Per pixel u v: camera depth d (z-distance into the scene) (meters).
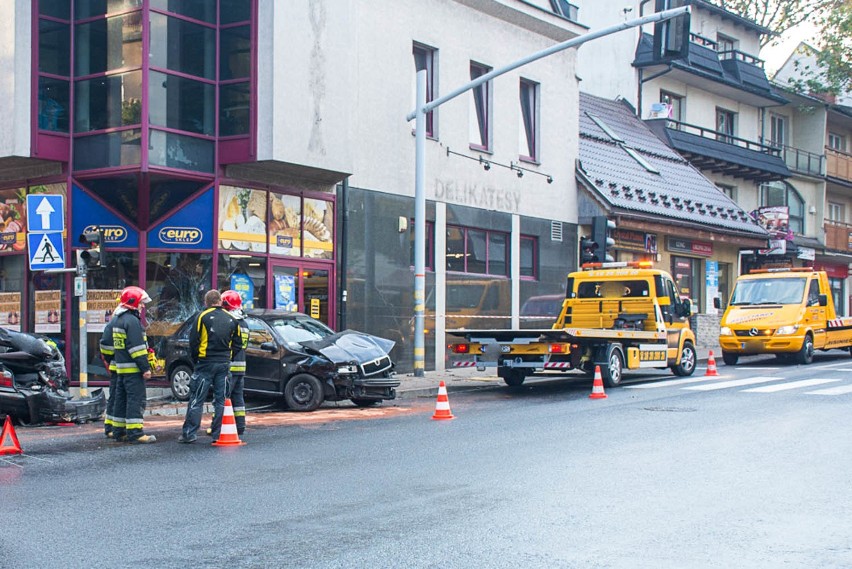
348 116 19.17
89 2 17.70
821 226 42.94
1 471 9.59
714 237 32.56
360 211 20.88
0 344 13.52
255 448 11.06
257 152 17.72
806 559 6.20
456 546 6.54
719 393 16.84
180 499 8.16
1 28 17.30
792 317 24.86
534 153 26.69
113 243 17.64
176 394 16.19
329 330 16.28
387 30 21.61
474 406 15.42
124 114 17.33
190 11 17.84
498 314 24.88
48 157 17.50
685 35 16.39
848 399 15.66
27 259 18.41
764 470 9.30
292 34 18.05
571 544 6.57
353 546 6.56
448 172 23.27
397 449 10.80
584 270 21.23
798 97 42.09
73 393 17.64
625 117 34.91
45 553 6.46
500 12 24.98
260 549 6.50
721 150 36.19
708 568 6.00
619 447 10.74
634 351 18.67
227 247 18.09
